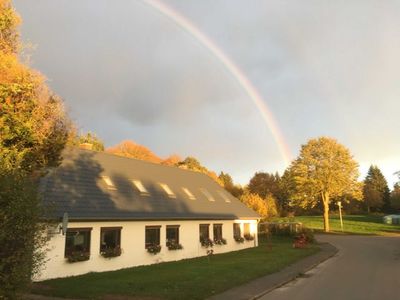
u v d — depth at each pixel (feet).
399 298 40.93
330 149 189.98
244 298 40.83
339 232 183.42
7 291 25.88
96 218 58.95
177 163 228.43
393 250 101.19
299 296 42.39
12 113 32.91
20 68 34.45
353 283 51.06
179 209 83.15
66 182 64.39
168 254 75.51
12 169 28.78
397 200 286.46
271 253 89.35
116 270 61.16
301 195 195.62
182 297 39.81
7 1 36.68
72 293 41.16
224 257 81.61
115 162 85.56
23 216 26.73
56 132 38.34
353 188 190.39
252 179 279.69
